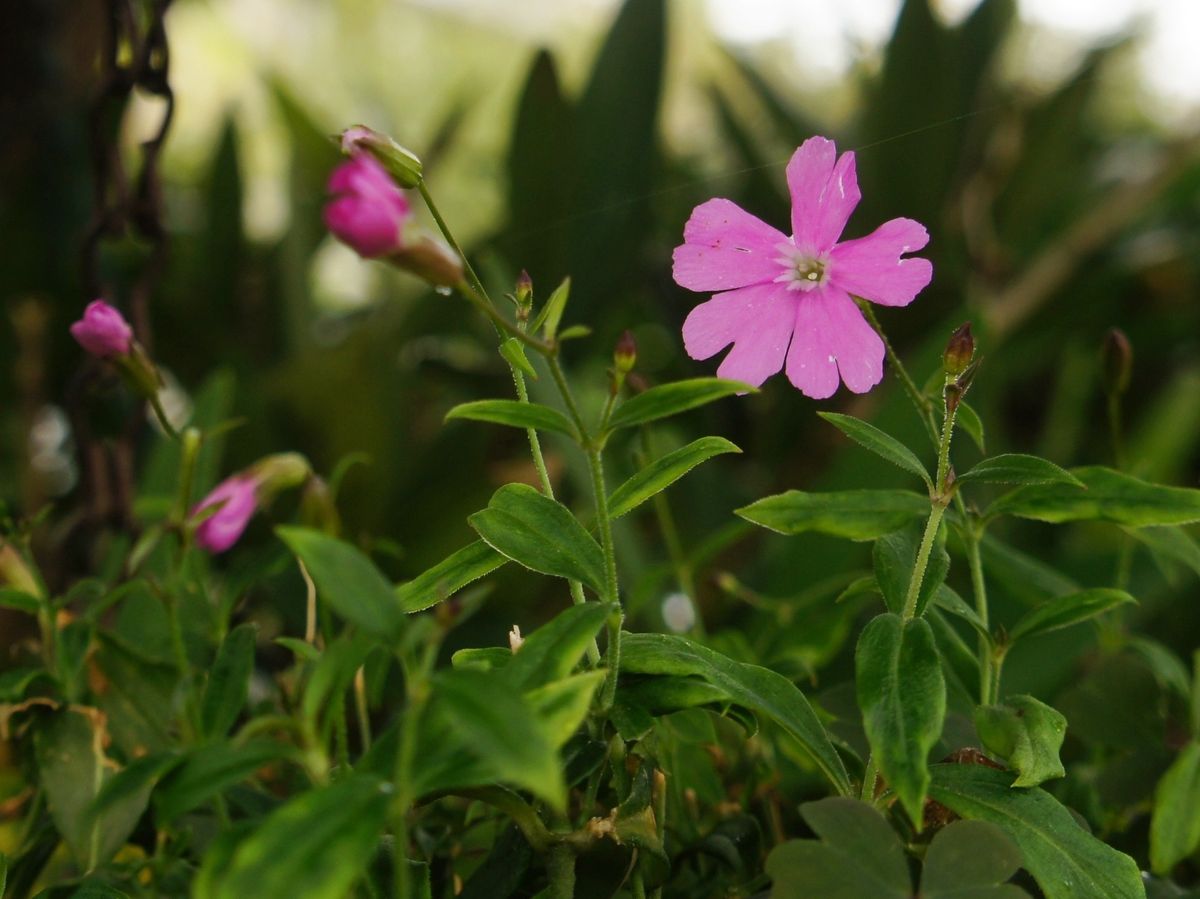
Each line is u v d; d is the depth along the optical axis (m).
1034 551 0.48
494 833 0.30
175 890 0.28
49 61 0.54
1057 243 0.67
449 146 0.71
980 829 0.25
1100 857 0.26
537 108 0.54
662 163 0.61
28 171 0.54
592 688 0.24
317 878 0.22
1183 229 0.71
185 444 0.27
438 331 0.58
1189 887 0.31
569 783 0.26
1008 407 0.74
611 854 0.26
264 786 0.33
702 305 0.27
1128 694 0.31
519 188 0.56
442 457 0.52
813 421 0.60
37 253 0.55
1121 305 0.67
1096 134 0.84
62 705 0.30
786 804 0.32
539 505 0.27
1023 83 0.71
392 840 0.26
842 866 0.25
